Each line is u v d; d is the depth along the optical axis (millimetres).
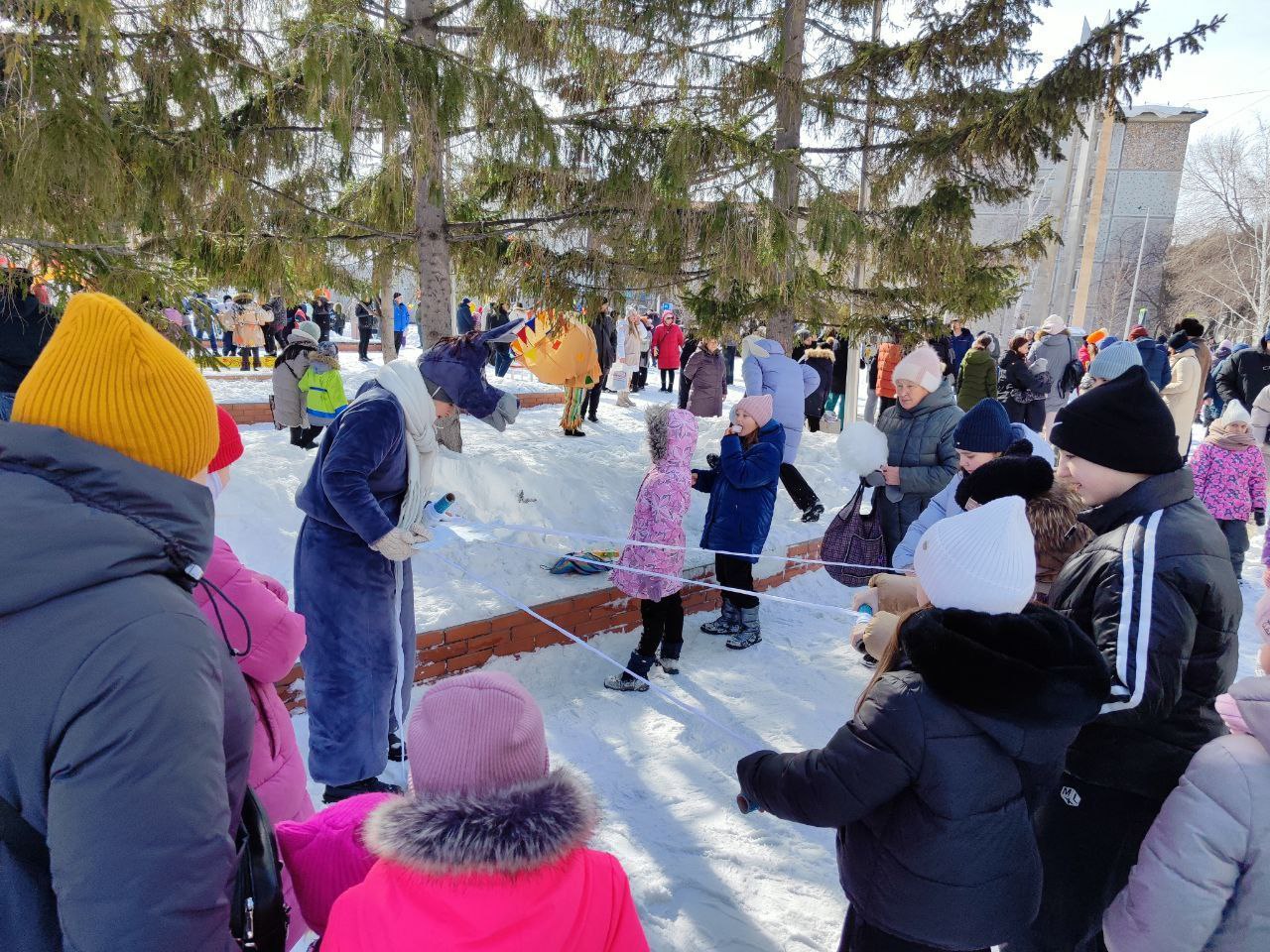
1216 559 1881
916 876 1581
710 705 4148
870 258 8695
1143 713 1835
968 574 1585
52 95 3883
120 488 1064
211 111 4926
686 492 4215
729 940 2580
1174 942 1483
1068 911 2061
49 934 1034
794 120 8203
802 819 1688
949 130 8078
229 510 5305
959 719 1537
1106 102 7211
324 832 1475
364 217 7422
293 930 1748
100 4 3840
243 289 6484
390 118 4750
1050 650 1498
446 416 3123
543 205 7016
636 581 4180
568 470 6934
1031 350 10258
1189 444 8227
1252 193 37312
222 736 1109
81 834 957
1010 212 31172
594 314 7074
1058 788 2094
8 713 972
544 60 5926
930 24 8281
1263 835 1416
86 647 982
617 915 1233
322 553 2869
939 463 4312
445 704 1196
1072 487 2639
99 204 4324
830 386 12406
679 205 6254
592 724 3912
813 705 4191
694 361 11203
